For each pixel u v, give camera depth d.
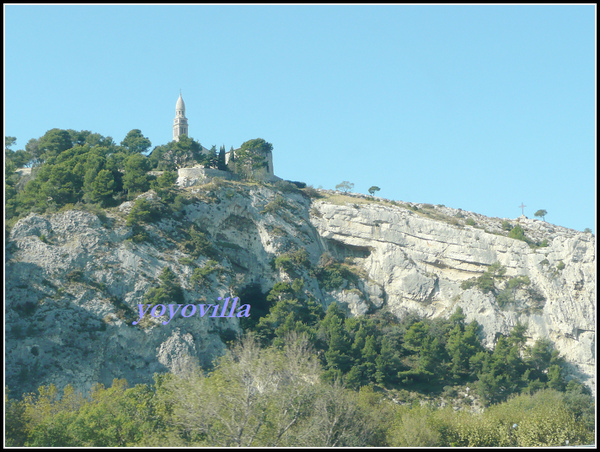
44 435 149.38
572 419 189.50
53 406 181.38
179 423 135.12
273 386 147.50
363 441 153.38
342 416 153.38
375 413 169.50
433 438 162.38
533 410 192.75
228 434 132.88
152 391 189.38
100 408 161.88
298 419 146.88
